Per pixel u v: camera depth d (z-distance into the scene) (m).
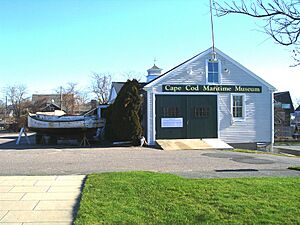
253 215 6.04
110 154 16.72
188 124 22.45
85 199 7.12
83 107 67.62
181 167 12.48
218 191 7.65
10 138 32.94
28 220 6.07
